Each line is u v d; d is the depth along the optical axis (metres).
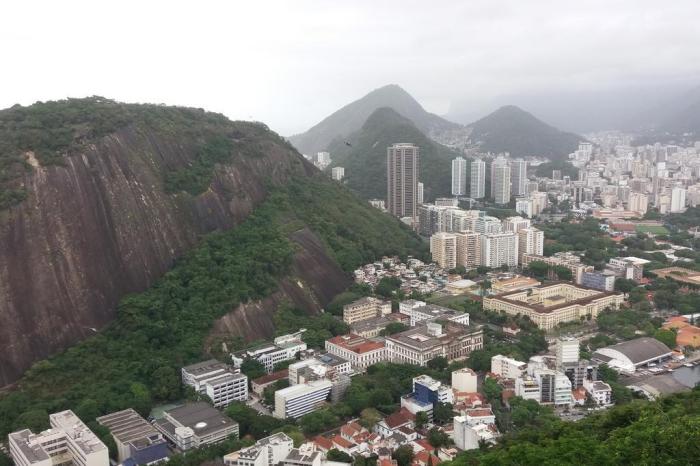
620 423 147.25
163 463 164.75
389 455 166.25
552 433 152.00
